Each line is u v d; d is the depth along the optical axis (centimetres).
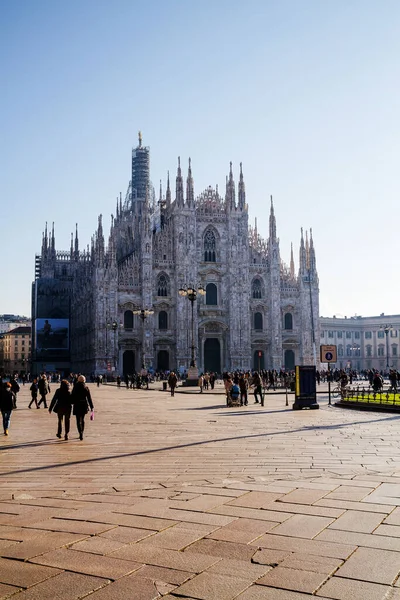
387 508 1213
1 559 934
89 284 13075
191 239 12275
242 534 1045
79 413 2508
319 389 7325
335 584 824
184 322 12075
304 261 13075
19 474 1706
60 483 1552
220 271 12538
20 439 2561
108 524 1123
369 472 1631
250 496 1336
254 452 2058
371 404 4047
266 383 7225
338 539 1014
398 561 909
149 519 1152
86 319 13462
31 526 1120
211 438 2486
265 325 12825
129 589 813
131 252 14500
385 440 2358
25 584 832
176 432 2739
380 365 18088
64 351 15112
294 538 1021
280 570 876
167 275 12225
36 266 17950
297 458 1908
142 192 18350
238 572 870
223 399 5525
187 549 969
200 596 789
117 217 17688
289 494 1351
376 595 790
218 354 12512
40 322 15088
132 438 2530
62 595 795
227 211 12650
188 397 5925
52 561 921
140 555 944
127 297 11919
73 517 1181
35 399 4644
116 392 7219
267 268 12925
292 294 13062
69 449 2217
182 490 1417
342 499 1295
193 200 12331
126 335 11831
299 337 12975
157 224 14250
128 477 1617
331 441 2338
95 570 882
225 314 12481
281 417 3519
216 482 1510
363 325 18438
